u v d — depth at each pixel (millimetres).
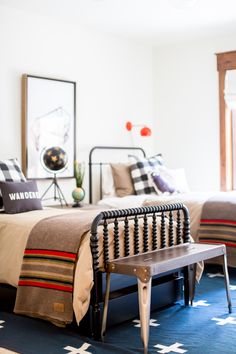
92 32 5789
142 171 5531
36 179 5113
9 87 4926
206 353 2607
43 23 5234
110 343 2781
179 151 6508
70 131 5473
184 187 5699
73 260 2924
